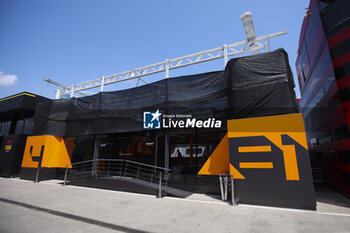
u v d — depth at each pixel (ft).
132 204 20.65
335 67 24.76
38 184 34.47
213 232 12.95
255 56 24.02
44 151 38.75
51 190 29.07
